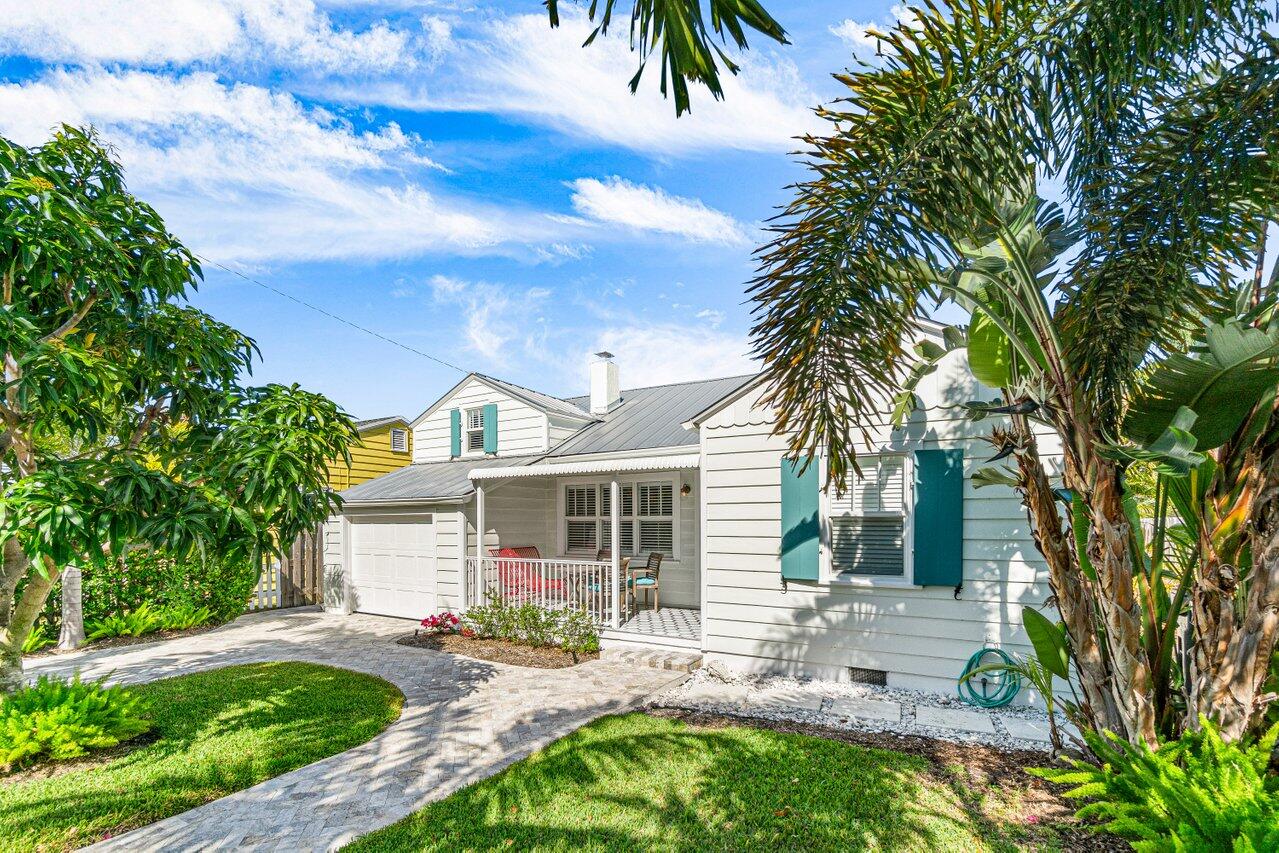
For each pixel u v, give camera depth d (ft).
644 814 15.66
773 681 27.94
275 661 32.35
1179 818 11.96
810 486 28.14
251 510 20.53
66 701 19.93
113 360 20.17
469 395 52.60
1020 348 14.03
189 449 21.93
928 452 26.11
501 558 39.32
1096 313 13.76
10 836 14.90
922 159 12.35
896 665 26.66
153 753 19.90
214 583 42.63
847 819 15.28
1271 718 15.02
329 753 19.95
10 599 20.27
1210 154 11.93
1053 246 13.60
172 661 32.60
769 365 15.40
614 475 34.91
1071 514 16.25
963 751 19.49
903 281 13.64
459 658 32.76
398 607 45.83
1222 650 14.28
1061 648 17.92
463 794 16.85
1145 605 15.66
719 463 30.76
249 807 16.38
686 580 42.06
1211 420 13.14
